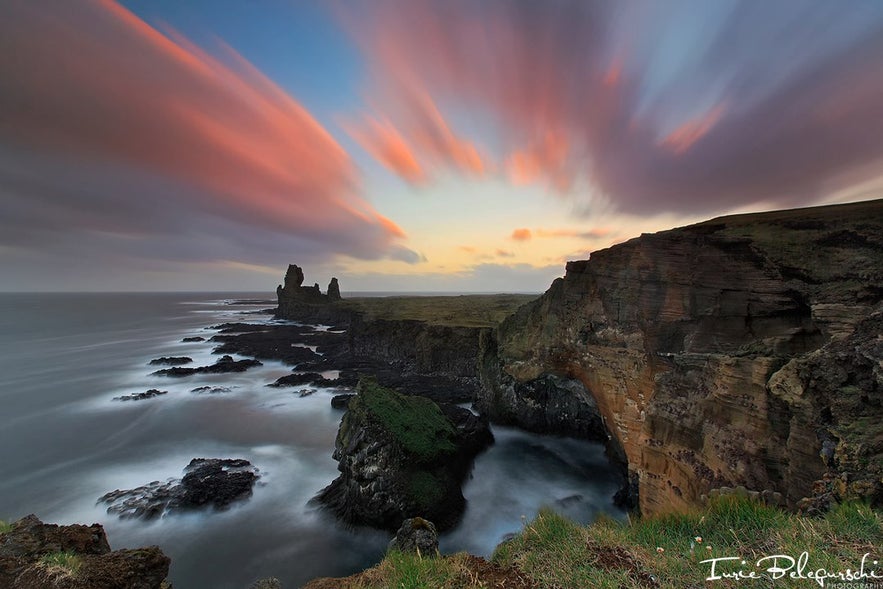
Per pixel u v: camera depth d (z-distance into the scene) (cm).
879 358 870
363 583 723
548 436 3234
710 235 1642
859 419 866
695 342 1580
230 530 2047
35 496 2411
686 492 1383
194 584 1703
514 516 2156
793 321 1366
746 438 1210
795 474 998
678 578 554
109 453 3059
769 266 1441
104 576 685
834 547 557
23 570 667
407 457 2136
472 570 644
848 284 1234
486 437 3041
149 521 2105
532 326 2962
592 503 2252
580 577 579
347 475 2195
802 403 1008
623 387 1916
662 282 1772
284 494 2408
